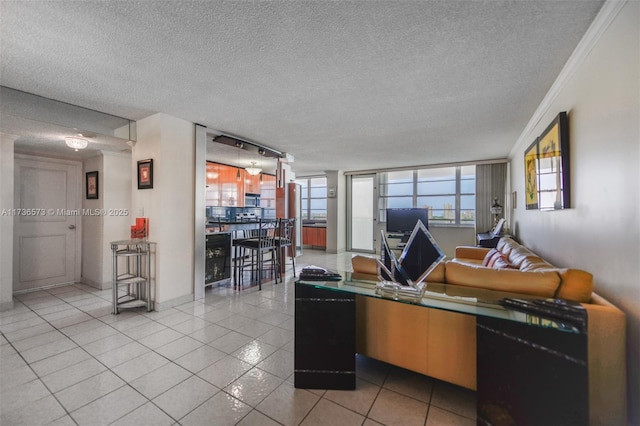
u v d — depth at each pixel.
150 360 2.14
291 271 5.35
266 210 7.54
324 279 2.00
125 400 1.69
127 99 2.73
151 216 3.19
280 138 4.23
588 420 1.23
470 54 1.93
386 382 1.89
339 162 6.40
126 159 4.24
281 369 2.04
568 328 1.25
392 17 1.55
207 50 1.88
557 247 2.46
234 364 2.10
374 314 1.91
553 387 1.27
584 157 1.86
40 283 4.06
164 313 3.11
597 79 1.67
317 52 1.91
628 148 1.35
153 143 3.17
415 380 1.91
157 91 2.54
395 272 1.83
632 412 1.32
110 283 4.10
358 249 8.21
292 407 1.64
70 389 1.79
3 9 1.46
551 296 1.55
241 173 6.71
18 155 3.87
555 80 2.30
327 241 7.86
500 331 1.37
